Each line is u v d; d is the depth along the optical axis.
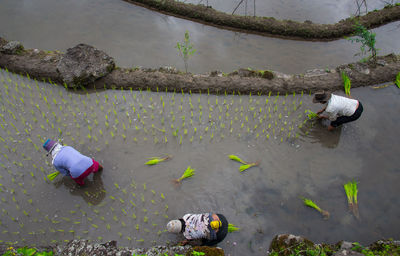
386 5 10.28
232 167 6.39
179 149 6.71
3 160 6.45
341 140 6.84
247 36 9.82
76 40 9.42
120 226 5.54
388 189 6.03
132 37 9.62
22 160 6.45
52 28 9.82
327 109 6.13
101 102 7.68
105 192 6.01
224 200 5.88
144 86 7.94
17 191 5.99
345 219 5.61
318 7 10.81
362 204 5.80
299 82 7.82
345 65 8.15
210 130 7.10
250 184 6.11
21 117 7.25
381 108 7.46
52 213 5.72
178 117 7.37
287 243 4.96
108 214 5.70
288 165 6.42
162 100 7.71
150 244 5.30
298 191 6.00
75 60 7.78
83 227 5.54
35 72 8.12
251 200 5.88
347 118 6.25
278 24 9.59
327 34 9.49
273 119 7.31
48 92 7.89
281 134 6.99
